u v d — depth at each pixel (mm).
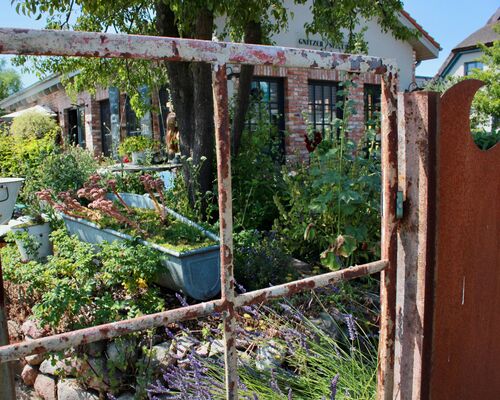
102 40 729
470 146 1137
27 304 3035
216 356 2182
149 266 2678
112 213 3184
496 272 1295
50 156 5453
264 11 4660
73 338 782
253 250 3246
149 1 4348
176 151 6438
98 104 10438
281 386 1865
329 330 2393
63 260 2795
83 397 2518
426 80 11594
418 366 1081
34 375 2865
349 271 1055
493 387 1373
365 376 1740
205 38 4250
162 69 5844
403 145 1046
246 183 4730
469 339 1249
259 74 7211
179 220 3385
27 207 5008
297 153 4852
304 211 3641
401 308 1099
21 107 17188
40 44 686
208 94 4367
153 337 2443
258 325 2309
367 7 4898
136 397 2256
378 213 3457
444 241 1117
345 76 4121
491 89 11727
